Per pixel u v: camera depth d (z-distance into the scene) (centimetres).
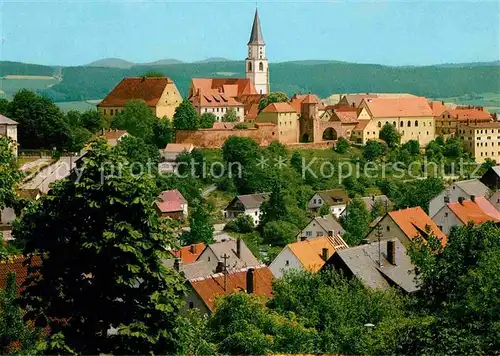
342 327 7344
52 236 5278
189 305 9944
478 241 7756
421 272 8338
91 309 5212
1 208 7388
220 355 6956
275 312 8075
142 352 5181
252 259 13250
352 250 9994
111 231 5159
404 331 6588
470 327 6097
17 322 6322
